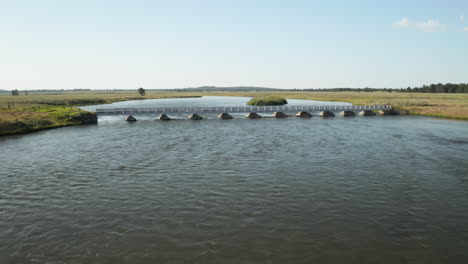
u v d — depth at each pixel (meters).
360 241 12.78
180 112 62.41
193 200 16.98
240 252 12.02
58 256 11.88
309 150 29.22
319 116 67.00
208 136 38.28
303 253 11.94
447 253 11.94
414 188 18.73
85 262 11.48
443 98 123.50
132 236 13.27
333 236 13.17
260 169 22.77
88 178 20.95
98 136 38.84
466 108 70.38
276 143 32.97
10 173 22.27
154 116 67.69
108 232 13.62
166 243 12.69
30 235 13.45
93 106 103.50
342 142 33.38
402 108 72.25
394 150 29.09
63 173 22.16
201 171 22.28
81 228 14.01
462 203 16.52
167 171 22.39
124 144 33.06
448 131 41.44
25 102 100.50
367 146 31.05
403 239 12.94
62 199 17.33
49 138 37.38
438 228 13.85
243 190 18.44
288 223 14.30
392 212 15.45
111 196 17.69
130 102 136.38
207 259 11.58
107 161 25.48
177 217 14.96
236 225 14.13
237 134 39.88
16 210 15.95
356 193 17.94
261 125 50.09
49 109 64.94
